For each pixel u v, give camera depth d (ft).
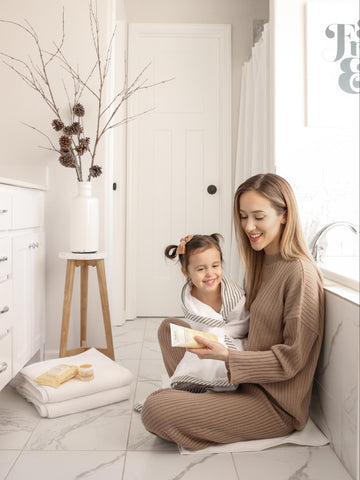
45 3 7.46
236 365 4.35
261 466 4.25
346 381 4.23
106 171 7.61
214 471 4.16
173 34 10.83
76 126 7.06
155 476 4.07
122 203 10.38
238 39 10.87
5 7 7.44
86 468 4.20
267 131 8.07
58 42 7.48
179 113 10.91
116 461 4.33
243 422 4.53
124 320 10.55
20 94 7.47
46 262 7.50
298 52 7.23
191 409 4.40
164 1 10.83
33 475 4.07
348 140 7.29
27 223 6.35
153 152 10.93
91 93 7.52
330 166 7.30
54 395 5.31
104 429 5.03
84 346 7.28
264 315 4.73
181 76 10.88
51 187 7.51
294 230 4.90
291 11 7.20
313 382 5.20
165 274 11.02
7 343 5.28
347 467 4.19
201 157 10.93
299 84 7.25
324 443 4.68
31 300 6.51
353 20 7.19
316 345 4.69
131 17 10.81
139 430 5.00
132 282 10.76
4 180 5.21
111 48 7.68
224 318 5.11
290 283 4.63
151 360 7.50
